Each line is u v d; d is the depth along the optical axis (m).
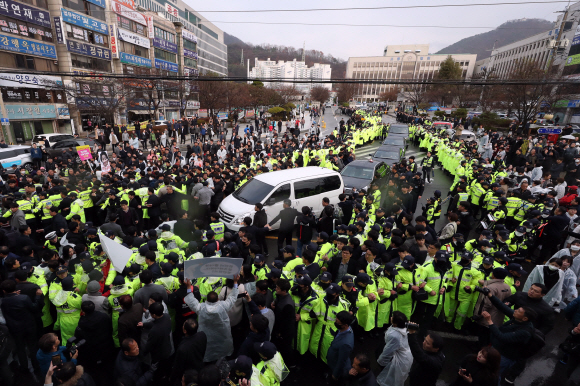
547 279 6.11
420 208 12.80
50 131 29.95
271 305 4.67
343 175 13.20
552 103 29.84
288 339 4.52
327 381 4.75
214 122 34.38
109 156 19.45
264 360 3.51
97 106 27.53
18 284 4.81
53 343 3.92
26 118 26.75
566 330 6.12
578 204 8.16
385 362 3.98
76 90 26.66
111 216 7.32
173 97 46.16
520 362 4.39
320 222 7.92
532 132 26.97
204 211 10.11
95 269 5.30
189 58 58.94
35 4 27.36
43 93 28.58
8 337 4.54
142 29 42.84
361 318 5.37
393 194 9.99
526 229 6.98
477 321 5.30
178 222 7.41
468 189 10.91
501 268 5.23
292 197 9.92
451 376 4.98
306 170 10.88
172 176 11.45
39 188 10.23
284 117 50.44
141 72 39.81
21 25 25.95
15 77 25.61
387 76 120.94
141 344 4.35
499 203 8.66
